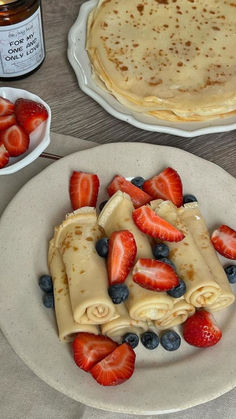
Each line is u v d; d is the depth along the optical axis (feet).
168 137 2.68
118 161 2.53
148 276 2.19
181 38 2.75
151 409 2.07
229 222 2.48
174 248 2.32
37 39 2.61
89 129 2.68
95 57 2.68
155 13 2.81
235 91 2.60
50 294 2.26
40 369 2.11
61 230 2.35
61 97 2.73
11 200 2.40
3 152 2.43
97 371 2.10
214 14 2.82
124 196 2.40
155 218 2.33
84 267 2.24
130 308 2.19
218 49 2.72
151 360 2.21
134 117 2.61
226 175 2.54
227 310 2.32
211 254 2.36
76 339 2.16
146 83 2.61
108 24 2.76
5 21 2.46
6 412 2.15
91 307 2.17
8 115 2.51
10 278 2.27
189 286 2.24
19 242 2.34
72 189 2.45
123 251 2.23
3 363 2.22
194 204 2.45
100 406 2.07
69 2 2.96
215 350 2.22
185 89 2.60
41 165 2.57
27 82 2.74
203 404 2.22
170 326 2.27
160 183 2.48
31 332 2.18
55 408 2.17
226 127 2.60
